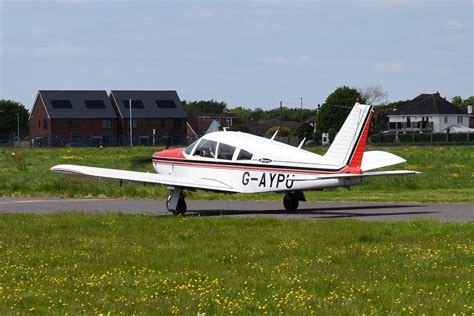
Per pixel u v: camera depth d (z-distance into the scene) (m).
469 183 70.81
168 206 46.81
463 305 21.00
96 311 20.66
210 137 48.34
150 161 52.78
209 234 35.06
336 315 19.92
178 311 20.58
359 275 25.30
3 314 20.47
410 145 183.38
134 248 31.42
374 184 68.12
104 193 61.88
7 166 100.62
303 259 28.48
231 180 46.75
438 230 35.50
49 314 20.58
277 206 51.56
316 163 44.03
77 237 34.56
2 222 39.97
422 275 25.16
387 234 34.72
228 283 24.25
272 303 21.27
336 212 47.06
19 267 27.42
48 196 61.69
